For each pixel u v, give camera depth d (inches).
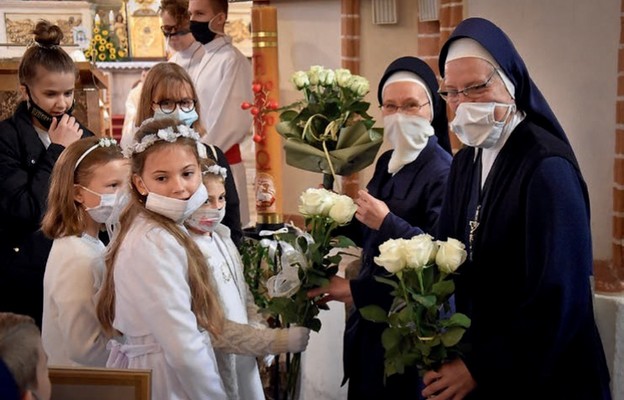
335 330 136.7
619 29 110.9
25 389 52.1
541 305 73.2
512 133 80.4
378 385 95.0
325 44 152.0
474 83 78.3
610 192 114.4
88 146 90.5
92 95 149.6
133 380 65.5
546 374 74.0
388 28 144.9
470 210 84.3
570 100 116.6
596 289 105.7
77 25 391.9
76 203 90.4
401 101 100.7
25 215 109.4
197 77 161.0
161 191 80.0
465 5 126.5
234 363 88.8
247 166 294.0
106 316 83.7
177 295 78.2
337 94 95.8
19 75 116.1
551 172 74.7
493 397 77.7
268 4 155.1
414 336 73.4
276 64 137.1
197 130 123.0
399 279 73.4
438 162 99.8
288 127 97.4
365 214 95.9
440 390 76.0
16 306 109.9
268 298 97.8
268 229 137.5
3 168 111.0
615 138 112.8
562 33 116.0
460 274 81.6
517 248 77.9
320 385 141.0
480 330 79.4
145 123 84.6
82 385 65.7
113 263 82.7
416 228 93.5
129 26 402.9
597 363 79.0
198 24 159.2
